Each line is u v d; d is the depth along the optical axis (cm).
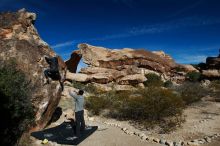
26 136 806
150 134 996
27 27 1065
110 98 1566
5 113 669
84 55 3225
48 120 1018
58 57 1098
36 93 907
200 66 4441
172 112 1250
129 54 3394
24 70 911
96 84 2677
